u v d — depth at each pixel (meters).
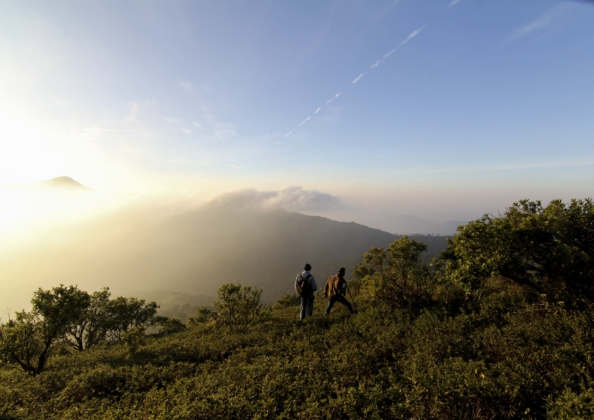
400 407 3.57
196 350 7.48
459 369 4.11
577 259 5.50
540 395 3.56
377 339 6.11
